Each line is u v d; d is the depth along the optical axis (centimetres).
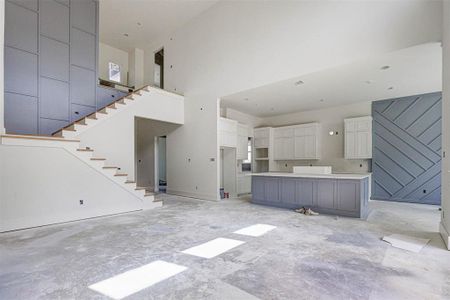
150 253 286
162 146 1054
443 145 334
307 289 203
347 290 201
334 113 807
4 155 378
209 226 406
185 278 223
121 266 250
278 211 532
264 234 360
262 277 224
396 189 678
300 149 848
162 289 204
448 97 309
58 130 578
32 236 354
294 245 312
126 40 895
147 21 772
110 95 681
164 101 720
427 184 636
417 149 653
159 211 537
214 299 189
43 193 416
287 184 566
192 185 746
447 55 316
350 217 470
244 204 624
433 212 526
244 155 884
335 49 455
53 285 211
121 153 608
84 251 293
